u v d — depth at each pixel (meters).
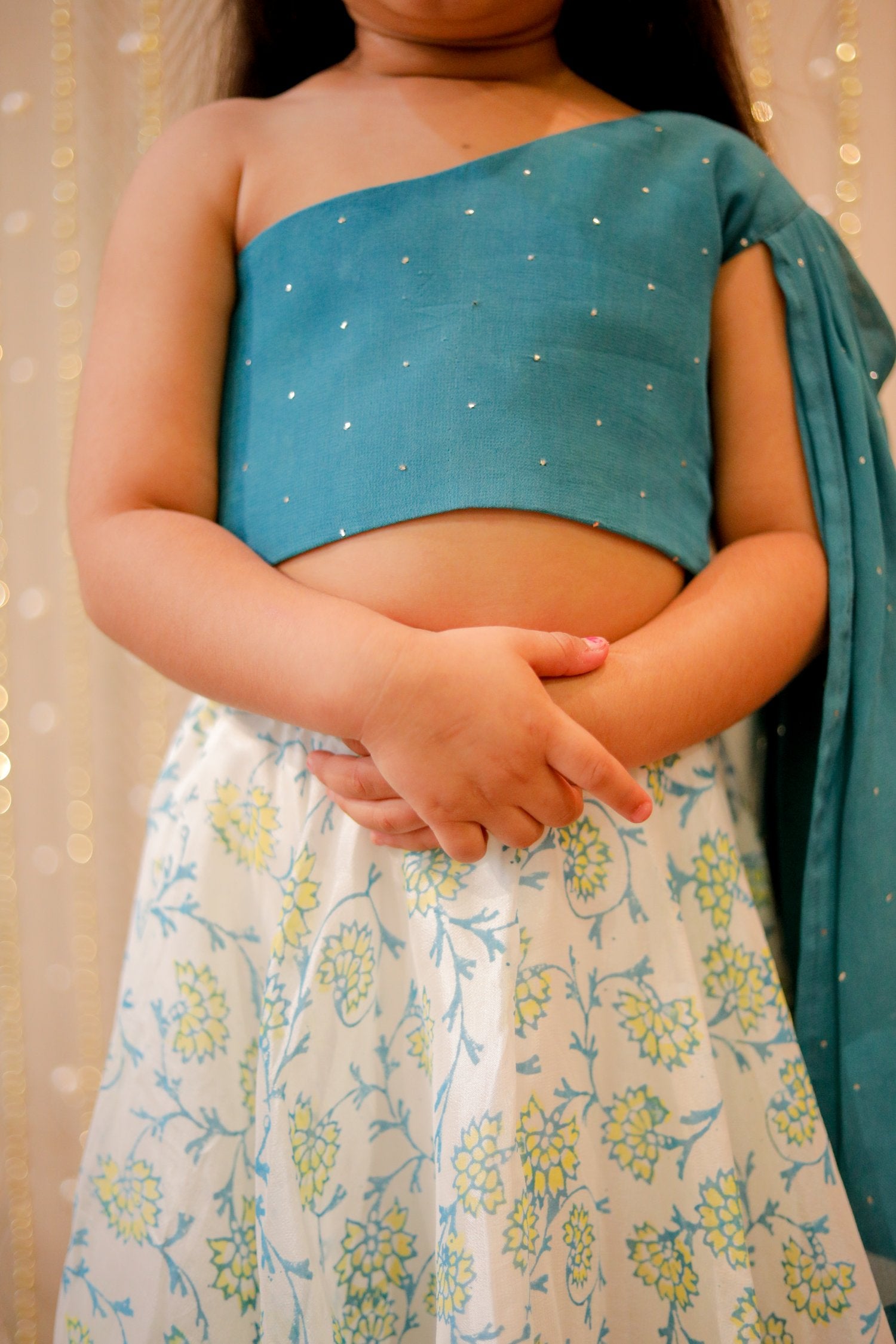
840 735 0.73
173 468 0.69
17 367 1.22
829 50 1.23
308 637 0.59
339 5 0.95
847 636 0.73
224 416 0.73
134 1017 0.68
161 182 0.74
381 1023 0.63
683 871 0.68
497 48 0.75
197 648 0.62
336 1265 0.60
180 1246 0.62
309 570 0.66
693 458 0.72
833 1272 0.63
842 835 0.73
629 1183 0.62
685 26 0.92
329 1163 0.61
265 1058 0.61
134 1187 0.64
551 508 0.64
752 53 1.22
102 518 0.66
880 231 1.23
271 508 0.68
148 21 1.21
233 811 0.69
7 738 1.23
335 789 0.63
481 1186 0.53
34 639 1.23
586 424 0.66
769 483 0.75
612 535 0.66
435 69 0.75
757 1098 0.66
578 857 0.63
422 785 0.57
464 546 0.63
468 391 0.65
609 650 0.63
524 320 0.66
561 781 0.58
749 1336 0.57
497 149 0.71
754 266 0.77
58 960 1.24
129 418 0.68
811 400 0.76
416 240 0.68
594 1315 0.58
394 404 0.65
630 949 0.63
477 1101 0.55
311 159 0.72
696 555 0.71
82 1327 0.64
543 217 0.68
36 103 1.21
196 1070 0.65
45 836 1.24
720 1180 0.60
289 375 0.69
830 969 0.73
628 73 0.94
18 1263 1.21
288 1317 0.57
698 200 0.74
